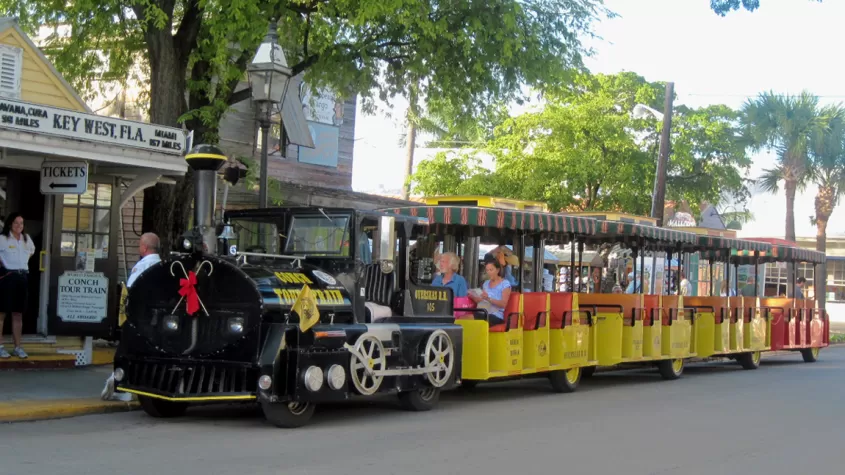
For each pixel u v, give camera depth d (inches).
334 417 421.4
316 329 374.3
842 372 740.0
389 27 661.9
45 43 775.1
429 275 504.1
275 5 621.0
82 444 334.6
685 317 686.5
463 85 692.1
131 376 398.0
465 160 1178.6
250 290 366.3
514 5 647.1
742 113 1332.4
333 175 941.8
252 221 442.9
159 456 313.7
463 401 500.4
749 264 862.5
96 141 486.3
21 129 454.3
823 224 1397.6
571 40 717.9
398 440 362.0
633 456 346.3
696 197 1232.2
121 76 736.3
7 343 538.3
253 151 795.4
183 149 528.7
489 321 497.7
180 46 628.4
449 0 649.6
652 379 667.4
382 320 423.2
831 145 1325.0
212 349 372.5
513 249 566.3
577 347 561.9
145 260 414.9
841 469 336.8
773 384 627.8
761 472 327.0
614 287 727.7
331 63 681.0
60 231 550.9
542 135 1150.3
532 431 396.5
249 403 457.4
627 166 1141.7
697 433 405.4
